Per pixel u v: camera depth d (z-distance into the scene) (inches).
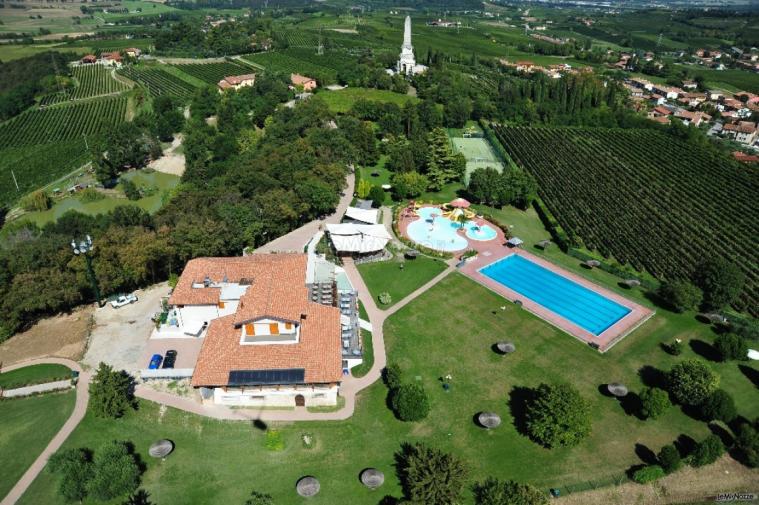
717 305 3422.7
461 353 3024.1
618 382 2819.9
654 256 4101.9
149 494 2139.5
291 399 2600.9
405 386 2516.0
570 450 2386.8
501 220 4852.4
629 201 5187.0
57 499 2113.7
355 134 6136.8
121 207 4468.5
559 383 2797.7
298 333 2721.5
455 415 2578.7
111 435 2412.6
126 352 2930.6
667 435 2486.5
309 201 4534.9
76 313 3270.2
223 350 2623.0
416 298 3558.1
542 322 3334.2
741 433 2356.1
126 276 3363.7
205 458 2310.5
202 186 5423.2
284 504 2116.1
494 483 2113.7
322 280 3563.0
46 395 2645.2
